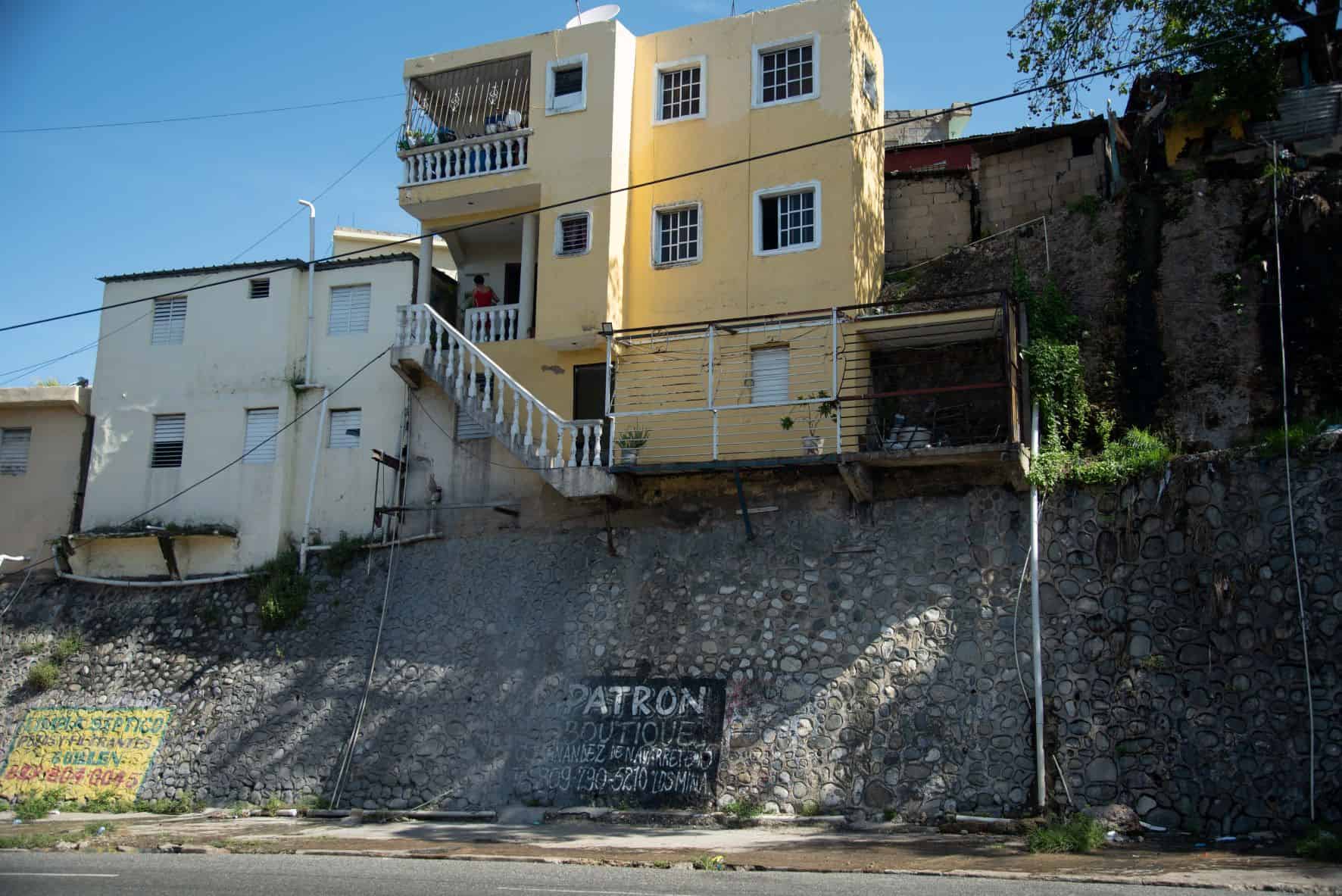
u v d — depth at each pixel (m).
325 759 21.53
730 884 12.34
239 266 26.25
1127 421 19.89
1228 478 16.95
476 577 22.14
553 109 23.92
